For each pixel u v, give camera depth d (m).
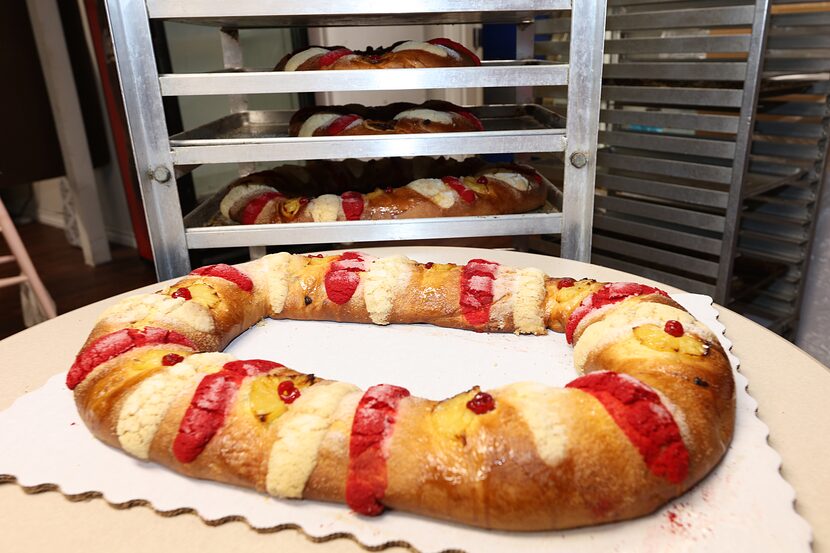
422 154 0.73
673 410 0.41
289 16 0.71
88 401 0.47
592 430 0.39
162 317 0.56
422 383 0.53
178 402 0.45
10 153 1.66
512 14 0.79
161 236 0.75
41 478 0.43
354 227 0.76
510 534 0.38
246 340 0.61
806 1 0.86
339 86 0.70
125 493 0.42
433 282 0.63
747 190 0.96
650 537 0.37
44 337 0.64
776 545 0.35
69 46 1.75
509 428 0.39
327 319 0.65
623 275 0.72
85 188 1.80
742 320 0.62
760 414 0.47
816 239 1.07
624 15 1.03
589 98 0.72
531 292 0.61
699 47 0.93
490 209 0.82
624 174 1.17
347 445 0.41
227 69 1.04
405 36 1.52
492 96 1.63
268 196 0.83
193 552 0.37
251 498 0.41
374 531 0.39
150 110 0.69
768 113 1.02
